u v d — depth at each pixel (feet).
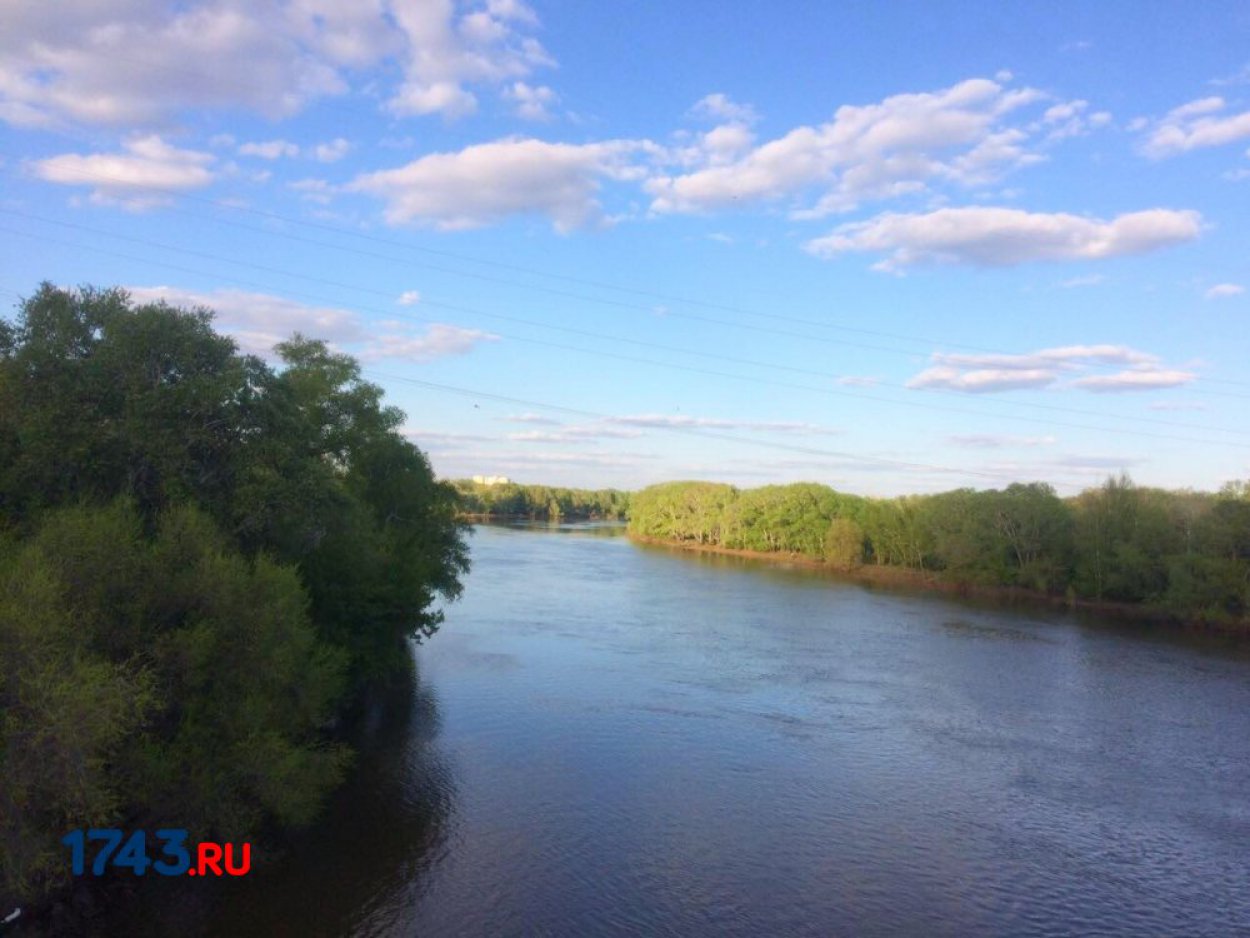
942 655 173.78
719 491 531.50
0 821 48.78
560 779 90.94
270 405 86.38
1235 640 209.15
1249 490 260.83
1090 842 80.18
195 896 63.21
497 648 162.30
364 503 130.82
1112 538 264.72
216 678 65.92
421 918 61.46
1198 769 104.01
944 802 89.10
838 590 291.17
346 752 86.69
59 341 76.54
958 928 63.52
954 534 305.12
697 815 82.58
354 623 115.44
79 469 74.28
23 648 48.70
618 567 349.41
